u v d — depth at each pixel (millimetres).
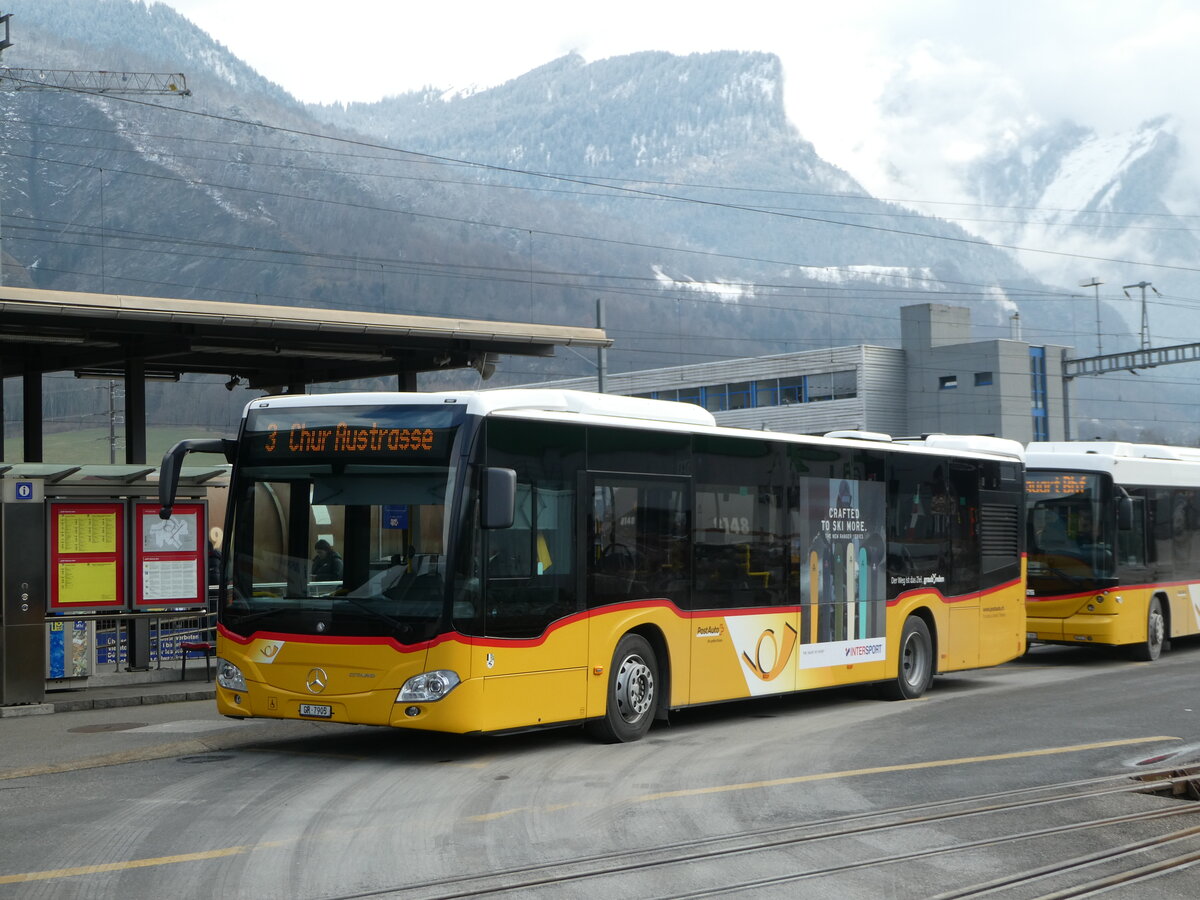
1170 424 162125
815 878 7590
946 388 77188
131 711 15898
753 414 80250
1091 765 11742
